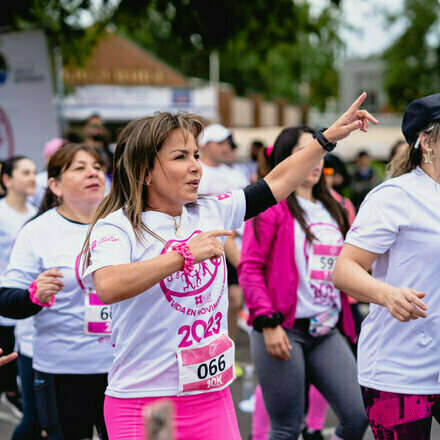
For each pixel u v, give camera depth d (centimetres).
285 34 1361
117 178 315
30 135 1086
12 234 690
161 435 161
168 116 305
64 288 438
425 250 335
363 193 1850
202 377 310
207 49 1246
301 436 590
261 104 5006
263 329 449
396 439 348
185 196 305
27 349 529
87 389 444
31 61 1072
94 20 1255
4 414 725
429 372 340
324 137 344
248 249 468
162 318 301
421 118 345
